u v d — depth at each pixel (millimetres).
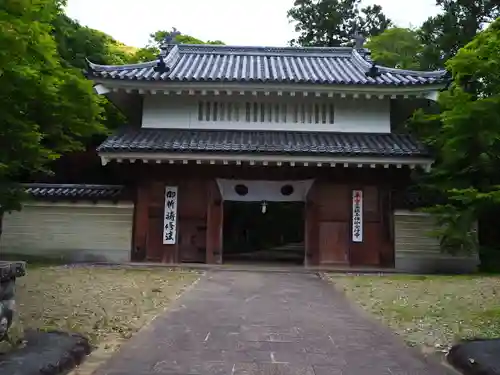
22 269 6191
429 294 11297
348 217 17281
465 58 14828
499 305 9891
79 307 9102
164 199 17344
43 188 18078
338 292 11789
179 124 18188
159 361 6043
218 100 18281
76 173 23922
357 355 6461
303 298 10953
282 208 30234
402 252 17266
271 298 10883
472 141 14953
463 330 7836
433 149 16531
